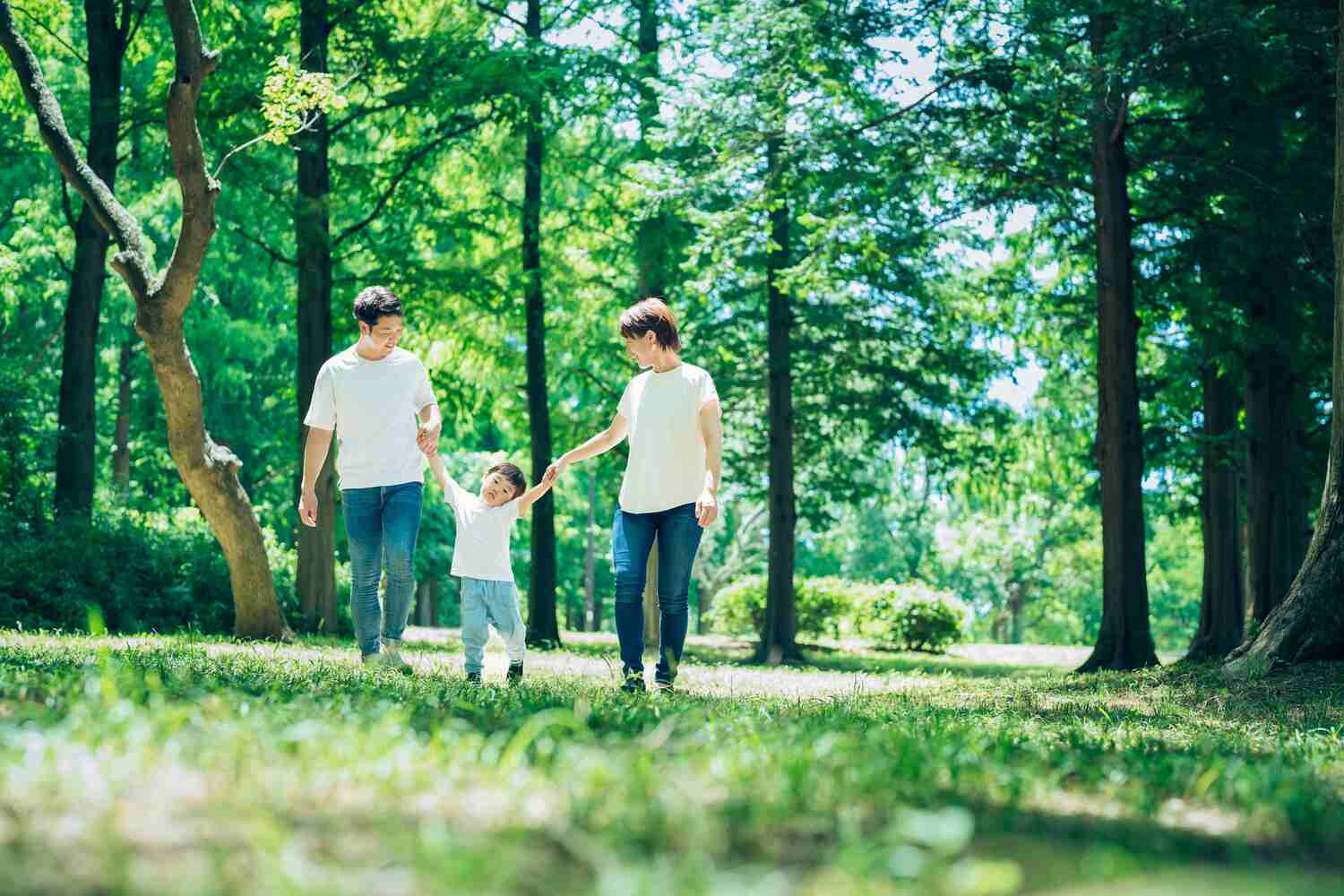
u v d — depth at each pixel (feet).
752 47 47.75
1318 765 13.20
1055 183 47.75
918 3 45.96
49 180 72.74
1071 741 13.89
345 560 90.63
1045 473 78.84
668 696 19.74
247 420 95.91
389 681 18.58
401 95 55.11
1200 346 55.52
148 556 49.03
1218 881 5.54
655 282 64.49
